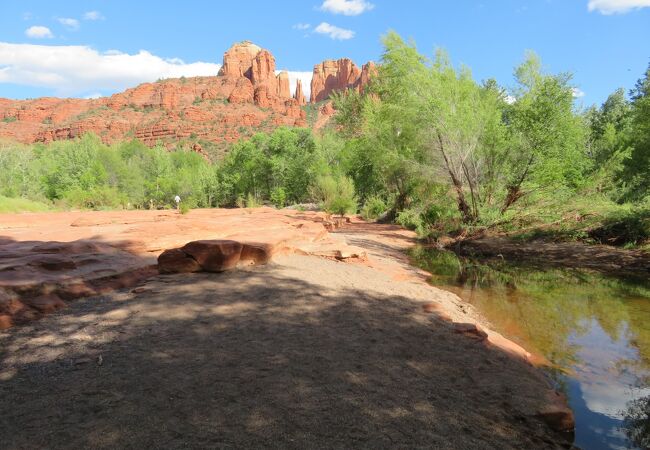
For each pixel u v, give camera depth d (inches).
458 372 164.6
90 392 119.8
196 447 95.5
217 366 139.9
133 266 256.5
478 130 621.0
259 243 317.4
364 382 138.9
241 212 838.5
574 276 434.6
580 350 224.4
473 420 128.5
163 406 113.3
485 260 533.6
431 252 586.2
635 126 835.4
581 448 131.0
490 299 334.3
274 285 252.1
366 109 978.1
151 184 2373.3
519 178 609.9
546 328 262.2
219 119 7214.6
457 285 383.9
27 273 205.9
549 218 608.1
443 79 636.1
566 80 562.3
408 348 179.3
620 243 566.9
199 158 4047.7
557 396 158.2
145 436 99.0
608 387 179.9
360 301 244.1
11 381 126.0
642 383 184.2
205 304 206.4
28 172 1998.0
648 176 692.7
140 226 372.8
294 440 101.5
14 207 919.0
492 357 187.8
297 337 173.8
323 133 2380.7
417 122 667.4
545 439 128.6
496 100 677.3
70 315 185.0
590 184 610.9
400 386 140.8
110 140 6815.9
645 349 226.1
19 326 170.6
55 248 256.8
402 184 890.7
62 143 2994.6
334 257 384.5
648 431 143.5
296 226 489.7
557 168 577.6
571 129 571.5
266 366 142.7
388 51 672.4
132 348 151.9
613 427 146.3
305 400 121.9
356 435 106.9
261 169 2222.0
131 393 119.9
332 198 1019.9
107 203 1563.7
